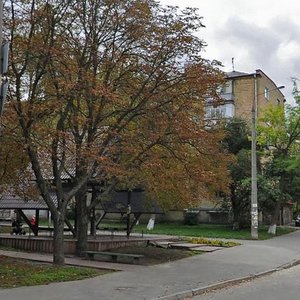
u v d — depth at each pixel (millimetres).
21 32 14234
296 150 35938
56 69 14148
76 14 15281
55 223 15016
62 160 15023
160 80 16125
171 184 17156
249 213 37562
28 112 13453
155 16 15914
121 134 15828
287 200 37312
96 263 15812
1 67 7316
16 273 12734
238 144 37125
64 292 10508
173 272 14477
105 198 18703
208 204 46000
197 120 17141
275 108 36219
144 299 10133
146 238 24438
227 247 23109
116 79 16250
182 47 16078
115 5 15688
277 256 20203
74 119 14867
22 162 16219
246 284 13406
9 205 22969
